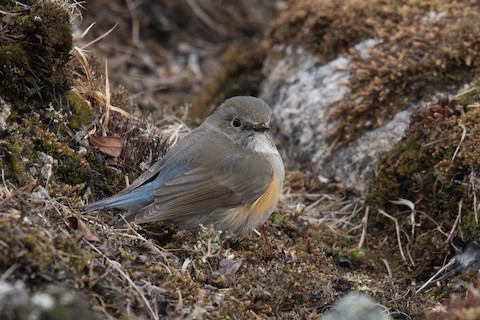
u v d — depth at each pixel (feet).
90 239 30.09
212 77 57.36
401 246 39.40
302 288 32.40
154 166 35.19
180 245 33.45
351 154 44.86
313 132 47.37
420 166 40.52
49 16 34.83
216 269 32.22
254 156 35.88
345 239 40.57
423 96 43.96
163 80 60.18
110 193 36.32
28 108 35.14
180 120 46.21
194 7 67.56
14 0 35.24
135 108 43.42
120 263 29.43
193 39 66.18
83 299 26.09
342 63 48.88
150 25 65.26
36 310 23.98
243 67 54.90
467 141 38.86
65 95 36.52
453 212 38.32
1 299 23.84
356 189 43.86
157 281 29.55
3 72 34.24
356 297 27.58
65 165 34.83
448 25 46.16
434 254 37.83
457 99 41.32
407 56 45.52
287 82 51.16
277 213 40.40
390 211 41.06
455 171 38.70
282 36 53.62
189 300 29.01
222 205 34.81
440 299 34.42
